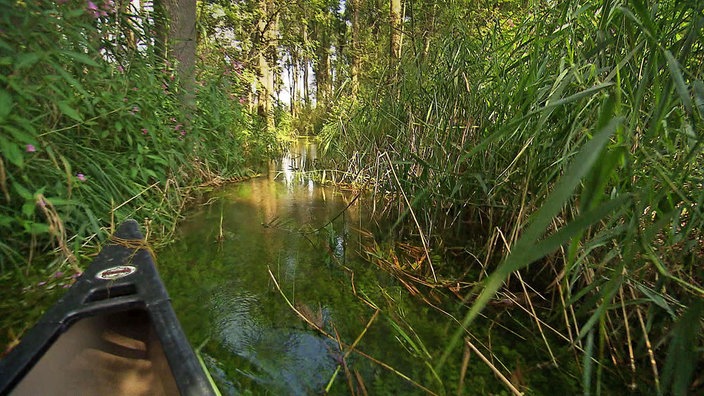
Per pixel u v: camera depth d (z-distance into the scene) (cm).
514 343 109
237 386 90
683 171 88
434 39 249
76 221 157
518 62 157
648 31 67
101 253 102
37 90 143
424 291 142
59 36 148
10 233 148
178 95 309
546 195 132
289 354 103
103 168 188
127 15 231
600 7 117
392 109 277
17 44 134
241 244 187
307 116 1045
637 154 83
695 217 81
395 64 285
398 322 120
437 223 208
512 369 98
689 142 85
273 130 668
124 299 78
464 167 204
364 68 443
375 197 258
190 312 122
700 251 99
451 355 104
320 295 137
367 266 164
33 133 127
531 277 147
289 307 128
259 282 146
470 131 197
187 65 349
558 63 131
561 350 106
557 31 125
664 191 67
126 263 95
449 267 163
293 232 207
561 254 140
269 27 816
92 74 185
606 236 88
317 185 363
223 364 98
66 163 146
